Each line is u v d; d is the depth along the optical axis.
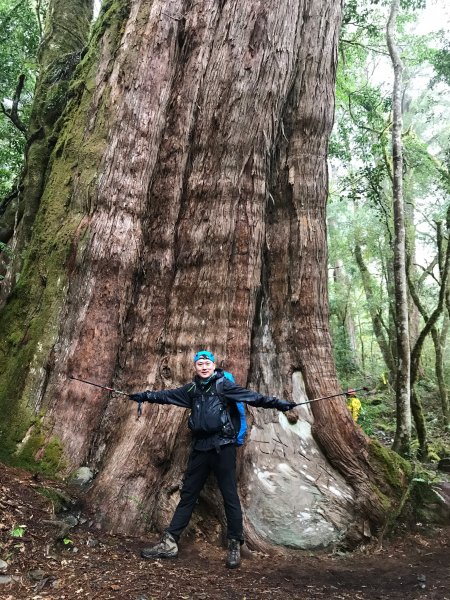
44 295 5.73
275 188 6.48
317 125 6.55
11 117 10.23
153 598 3.40
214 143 5.98
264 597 3.70
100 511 4.51
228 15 6.23
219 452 4.21
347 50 14.87
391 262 14.89
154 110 5.96
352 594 4.00
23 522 3.93
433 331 11.54
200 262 5.75
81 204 5.86
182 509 4.33
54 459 4.93
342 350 17.59
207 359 4.36
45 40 9.43
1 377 5.62
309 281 6.16
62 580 3.47
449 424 11.12
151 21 6.18
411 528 5.52
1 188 10.67
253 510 5.07
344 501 5.36
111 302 5.45
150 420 5.07
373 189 11.12
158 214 5.87
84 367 5.26
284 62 6.30
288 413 5.72
